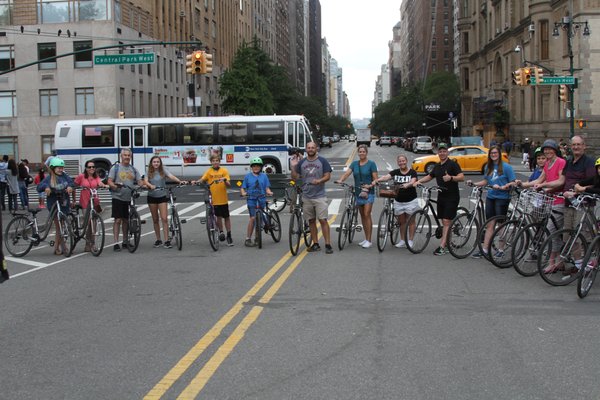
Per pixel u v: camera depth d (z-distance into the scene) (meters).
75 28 46.09
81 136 33.91
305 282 9.67
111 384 5.41
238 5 87.94
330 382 5.37
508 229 10.59
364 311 7.84
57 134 34.06
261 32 107.06
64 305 8.48
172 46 59.19
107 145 33.72
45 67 46.59
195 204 25.16
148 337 6.83
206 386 5.31
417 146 68.50
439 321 7.34
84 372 5.73
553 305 8.12
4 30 46.72
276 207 21.22
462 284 9.45
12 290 9.55
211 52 72.75
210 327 7.18
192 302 8.48
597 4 45.91
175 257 12.45
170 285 9.68
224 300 8.55
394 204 12.89
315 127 98.44
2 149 47.28
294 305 8.19
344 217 13.03
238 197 27.52
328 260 11.69
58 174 12.98
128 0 49.00
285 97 68.25
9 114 47.19
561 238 9.15
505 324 7.20
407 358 5.99
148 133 33.47
